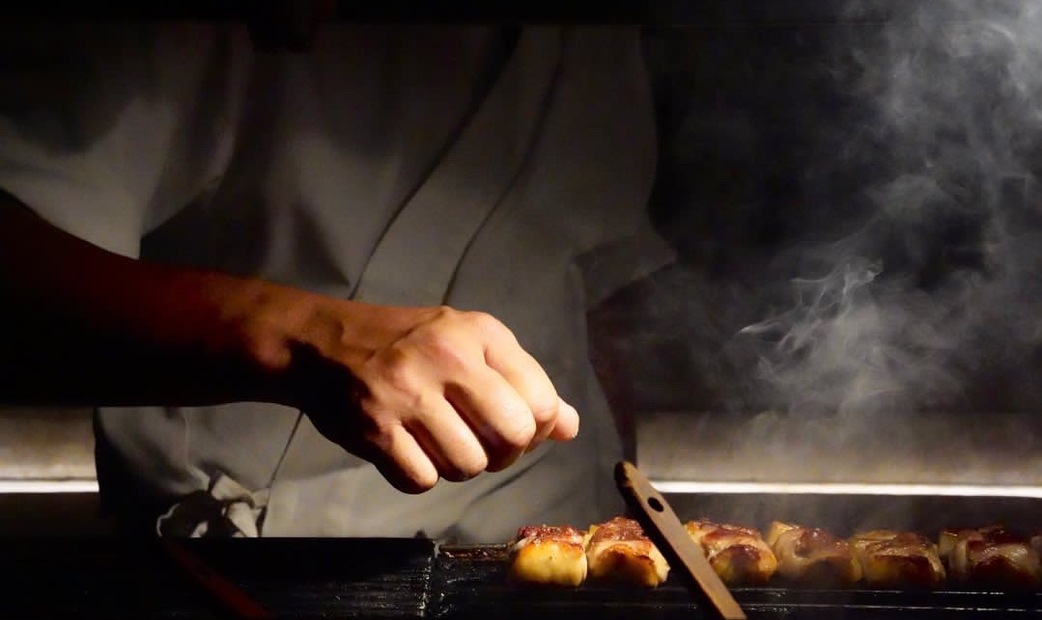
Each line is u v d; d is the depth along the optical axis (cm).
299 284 114
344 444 84
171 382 88
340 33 111
